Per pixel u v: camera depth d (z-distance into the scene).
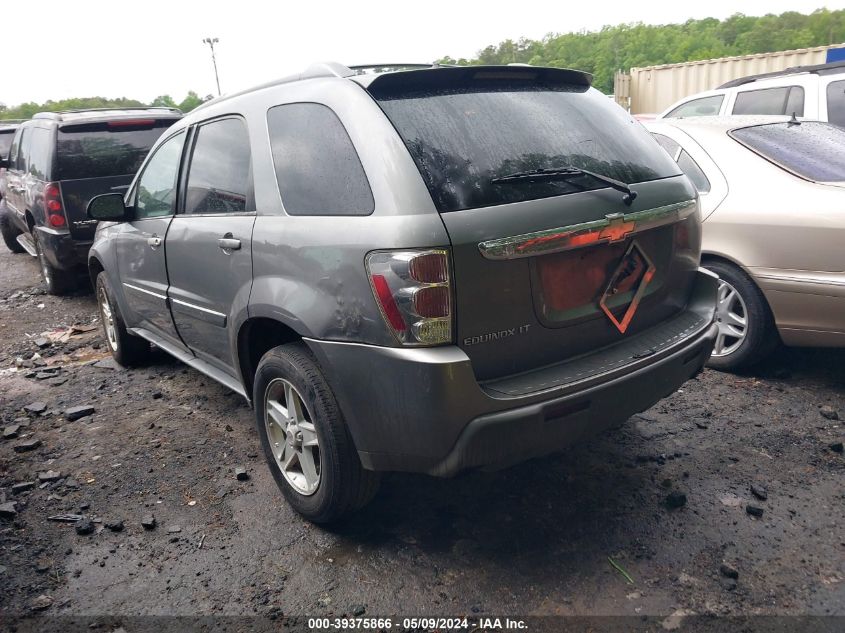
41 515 3.32
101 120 7.17
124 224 4.64
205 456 3.85
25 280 9.14
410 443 2.52
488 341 2.49
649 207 2.85
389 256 2.41
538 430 2.50
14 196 9.08
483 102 2.78
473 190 2.47
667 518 3.01
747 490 3.21
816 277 3.90
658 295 3.04
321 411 2.78
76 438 4.18
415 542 2.95
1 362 5.85
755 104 7.35
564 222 2.56
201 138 3.75
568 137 2.85
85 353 5.97
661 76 13.21
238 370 3.41
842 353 4.77
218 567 2.87
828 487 3.20
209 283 3.50
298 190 2.88
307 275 2.74
